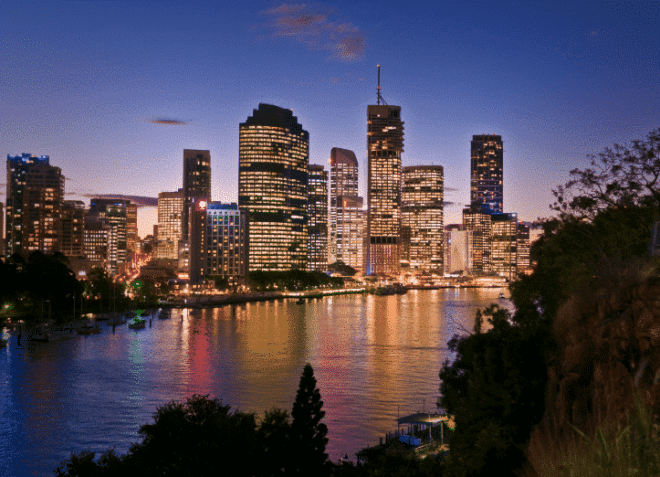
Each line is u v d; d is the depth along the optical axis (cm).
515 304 4216
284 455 4722
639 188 3834
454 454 2477
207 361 14738
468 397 2800
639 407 851
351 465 5791
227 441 4381
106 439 8244
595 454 847
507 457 2311
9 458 7500
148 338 19625
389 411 9562
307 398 5034
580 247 3844
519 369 2525
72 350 16438
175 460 4212
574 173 4106
